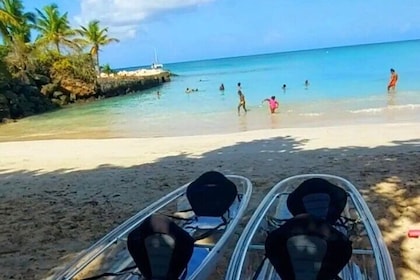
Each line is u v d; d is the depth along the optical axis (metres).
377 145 9.59
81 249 5.06
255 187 6.87
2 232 5.80
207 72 72.00
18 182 8.84
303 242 3.10
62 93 35.34
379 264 3.35
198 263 3.68
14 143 14.84
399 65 39.72
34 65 34.72
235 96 27.97
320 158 8.59
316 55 97.31
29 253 5.06
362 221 4.16
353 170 7.39
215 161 9.16
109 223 5.86
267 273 3.53
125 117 22.66
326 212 4.13
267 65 73.62
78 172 9.35
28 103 30.62
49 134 18.66
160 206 5.15
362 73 34.53
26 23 35.44
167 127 17.84
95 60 47.66
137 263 3.46
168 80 55.66
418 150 8.61
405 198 5.82
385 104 18.14
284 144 10.78
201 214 4.70
